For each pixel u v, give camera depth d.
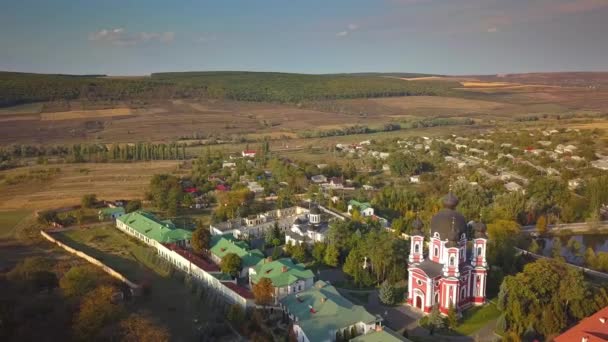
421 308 166.50
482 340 148.00
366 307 169.50
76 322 137.00
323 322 148.38
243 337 150.88
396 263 189.25
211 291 182.12
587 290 158.25
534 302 154.25
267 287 166.50
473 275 167.00
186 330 155.12
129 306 169.50
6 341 128.75
